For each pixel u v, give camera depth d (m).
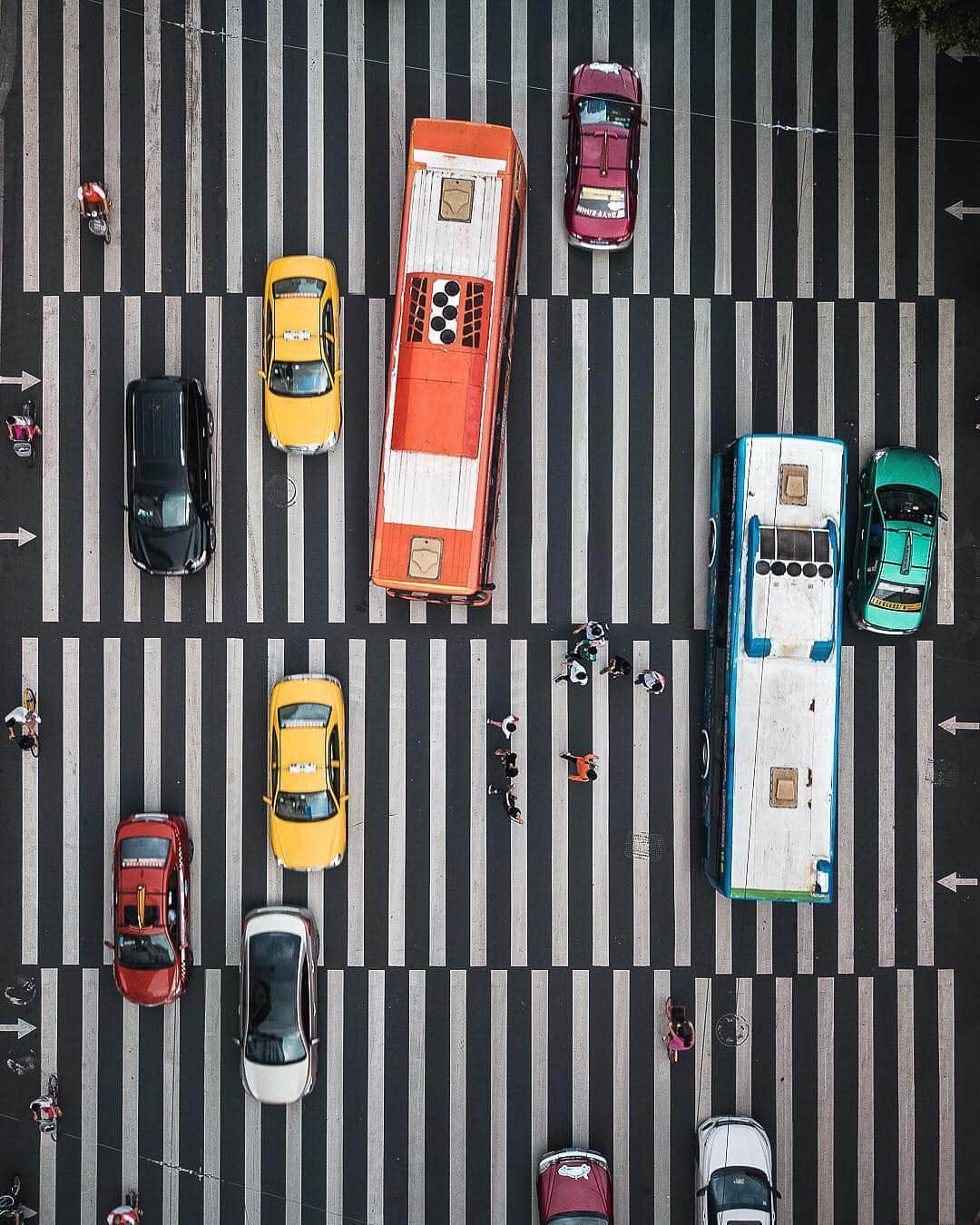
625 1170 17.31
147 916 16.45
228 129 17.33
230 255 17.39
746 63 17.44
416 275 15.39
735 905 17.45
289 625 17.44
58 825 17.42
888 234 17.52
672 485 17.47
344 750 17.19
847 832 17.53
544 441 17.45
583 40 17.33
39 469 17.45
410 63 17.33
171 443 16.50
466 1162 17.30
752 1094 17.39
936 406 17.55
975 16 14.63
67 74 17.36
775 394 17.48
